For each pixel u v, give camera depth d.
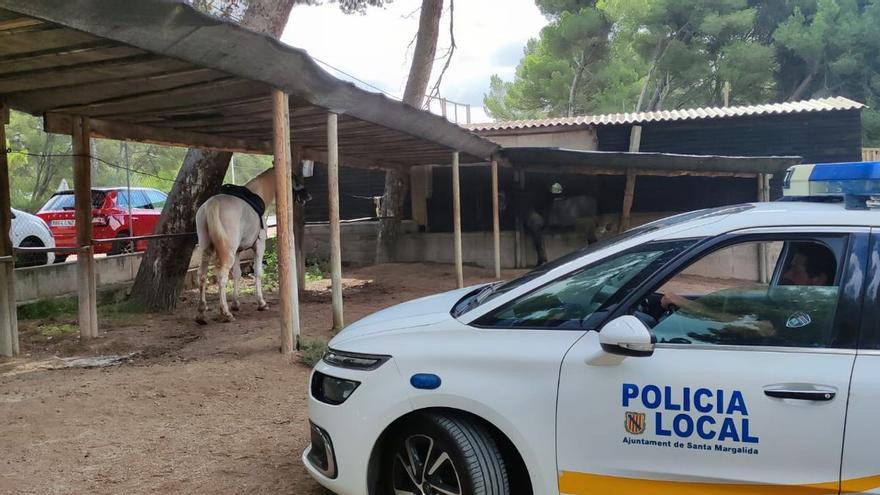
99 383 5.76
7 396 5.44
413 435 3.12
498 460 2.98
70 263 10.69
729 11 28.72
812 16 29.73
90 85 6.21
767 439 2.56
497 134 16.06
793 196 3.28
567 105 31.75
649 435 2.70
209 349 7.39
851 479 2.47
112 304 10.70
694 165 12.38
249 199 9.35
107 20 4.21
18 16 4.16
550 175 15.07
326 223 17.12
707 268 3.20
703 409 2.63
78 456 4.27
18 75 5.82
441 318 3.35
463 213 15.89
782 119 14.50
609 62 31.31
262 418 5.09
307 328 8.45
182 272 10.41
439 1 14.44
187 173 10.30
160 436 4.67
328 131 7.38
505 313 3.16
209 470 4.09
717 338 2.86
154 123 8.34
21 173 29.25
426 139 9.79
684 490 2.65
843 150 14.26
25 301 9.70
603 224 14.99
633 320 2.69
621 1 28.86
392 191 15.98
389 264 15.83
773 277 3.04
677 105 33.19
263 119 8.11
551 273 3.22
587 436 2.77
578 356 2.83
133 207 14.60
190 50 4.95
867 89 28.14
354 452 3.16
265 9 10.09
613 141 15.39
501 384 2.90
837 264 2.77
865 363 2.55
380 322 3.57
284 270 6.84
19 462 4.14
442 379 2.98
